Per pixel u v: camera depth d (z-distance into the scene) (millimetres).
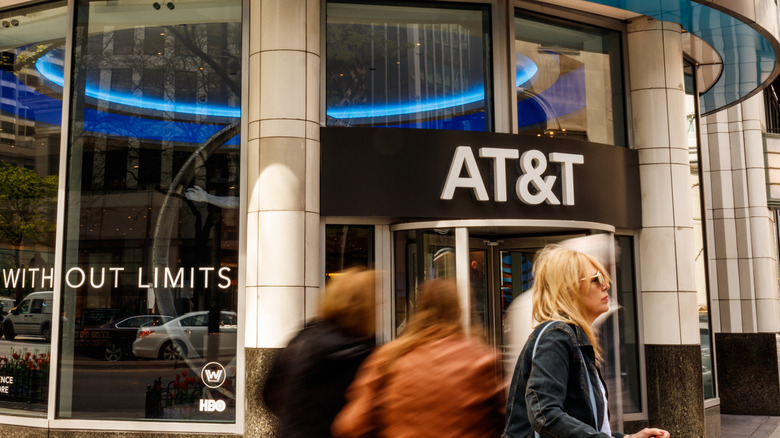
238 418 7340
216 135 7902
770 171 14273
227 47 8047
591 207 8406
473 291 8523
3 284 8227
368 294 3447
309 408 3227
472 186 7828
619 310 8859
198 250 7715
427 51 8406
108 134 8086
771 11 9070
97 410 7629
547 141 8266
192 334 7590
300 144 7422
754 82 11383
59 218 7941
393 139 7785
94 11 8320
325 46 8109
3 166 8422
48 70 8477
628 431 8547
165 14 8211
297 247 7262
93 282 7832
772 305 12859
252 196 7488
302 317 7191
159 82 8109
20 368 7988
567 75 8930
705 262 11039
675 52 9086
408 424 2189
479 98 8477
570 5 8789
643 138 8984
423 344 2324
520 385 2748
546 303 2850
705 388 10578
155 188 7922
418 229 7773
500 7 8578
